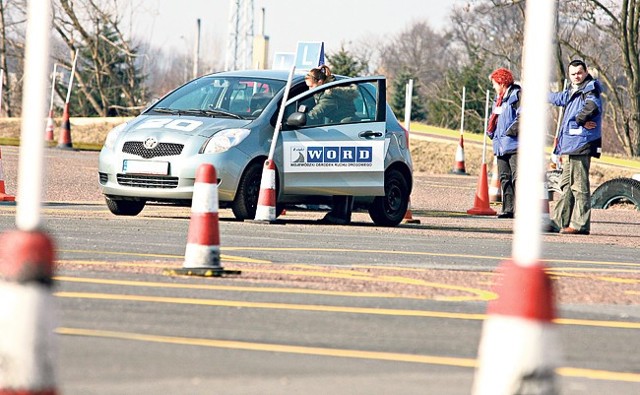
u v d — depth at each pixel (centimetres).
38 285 998
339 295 2112
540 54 962
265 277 2312
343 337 1709
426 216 4903
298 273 2402
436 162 11319
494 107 4809
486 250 3262
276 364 1500
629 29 15475
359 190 4038
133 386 1338
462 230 4103
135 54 15275
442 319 1908
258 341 1647
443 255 3033
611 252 3416
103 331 1656
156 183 3738
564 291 2331
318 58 4412
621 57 16300
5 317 991
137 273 2272
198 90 4038
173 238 3131
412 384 1423
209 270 2288
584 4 15038
